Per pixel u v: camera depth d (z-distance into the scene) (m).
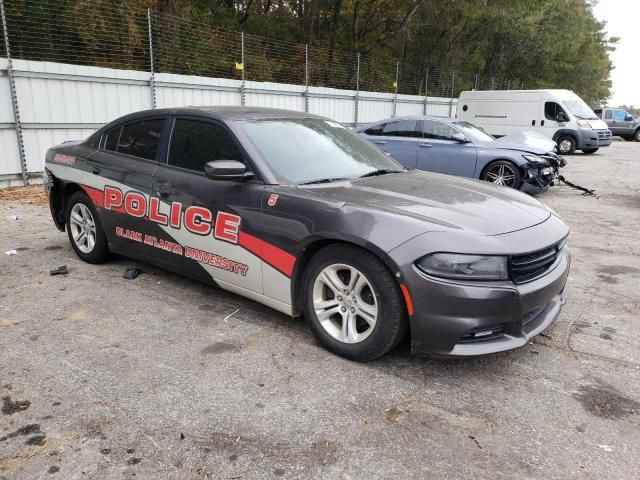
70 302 4.21
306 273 3.41
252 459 2.39
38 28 11.91
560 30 36.59
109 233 4.77
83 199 4.99
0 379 3.03
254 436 2.55
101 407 2.77
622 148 24.09
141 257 4.57
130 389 2.95
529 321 3.20
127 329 3.73
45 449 2.43
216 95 14.09
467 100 22.03
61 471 2.29
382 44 29.11
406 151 10.53
